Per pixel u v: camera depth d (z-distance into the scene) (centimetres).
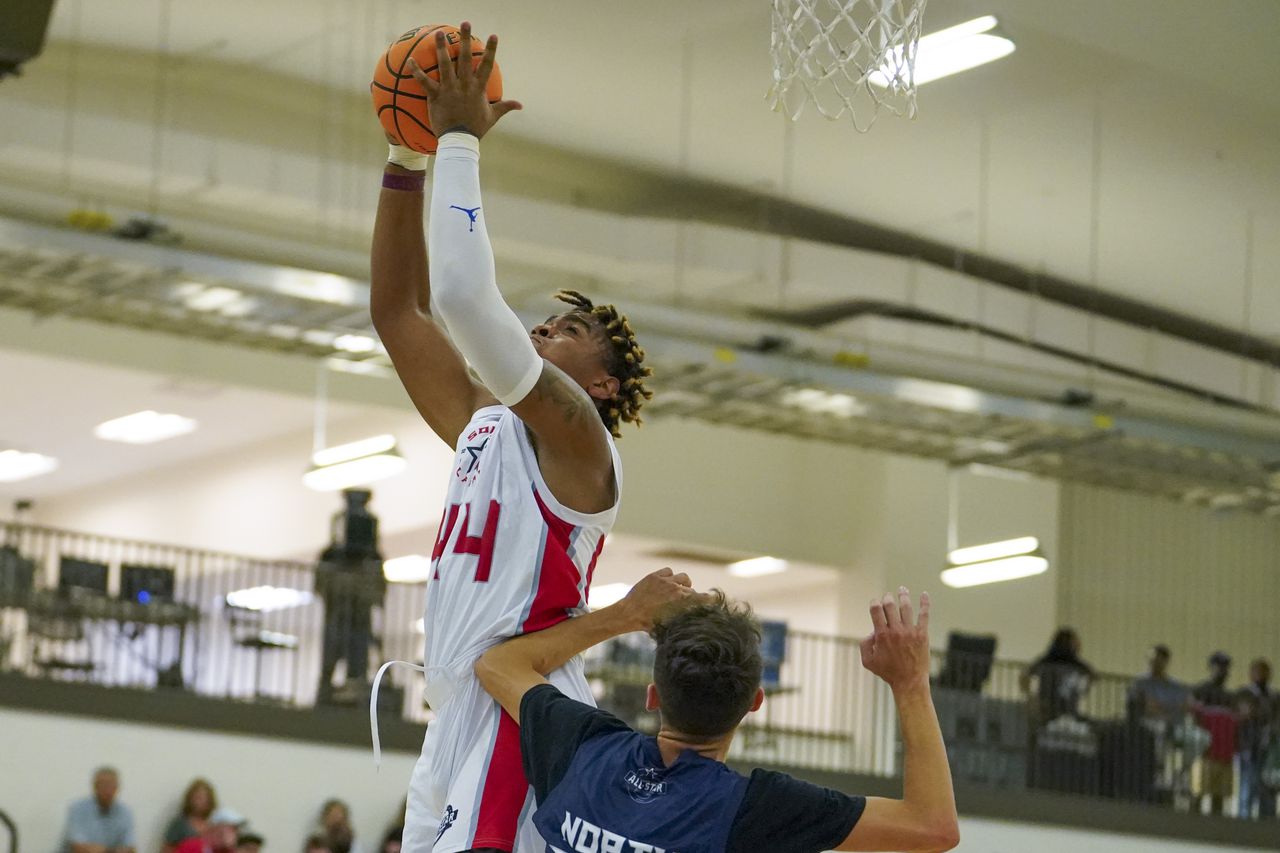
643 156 2205
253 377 2425
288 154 2077
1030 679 2203
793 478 2767
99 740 1708
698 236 2262
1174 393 2609
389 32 1912
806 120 2008
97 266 1720
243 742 1777
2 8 980
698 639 332
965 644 2262
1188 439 2188
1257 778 2238
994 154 2067
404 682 1953
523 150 2227
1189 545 2911
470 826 353
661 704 336
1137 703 2205
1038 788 2128
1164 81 1819
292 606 1920
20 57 1001
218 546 2806
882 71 659
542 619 366
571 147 2200
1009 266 2467
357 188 2114
